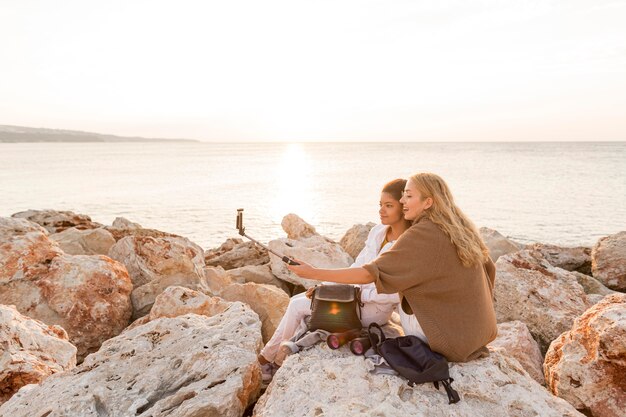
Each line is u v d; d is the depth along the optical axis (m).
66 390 3.48
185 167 91.94
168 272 7.71
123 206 35.34
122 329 6.85
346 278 3.06
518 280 6.33
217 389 3.36
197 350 3.86
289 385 3.08
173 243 8.12
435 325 3.06
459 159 117.31
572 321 5.71
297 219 11.11
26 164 95.19
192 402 3.23
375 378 3.00
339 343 3.40
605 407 3.80
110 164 99.62
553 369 4.23
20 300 6.43
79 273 6.85
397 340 3.20
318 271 3.15
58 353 4.91
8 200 38.28
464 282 3.08
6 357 4.38
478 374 3.08
